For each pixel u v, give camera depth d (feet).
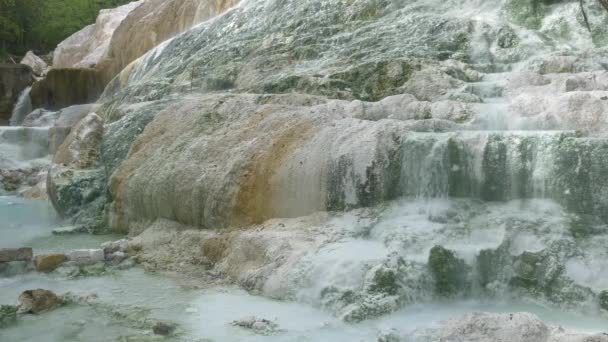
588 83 24.91
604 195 18.49
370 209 21.39
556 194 19.31
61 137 48.52
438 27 34.68
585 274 17.37
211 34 50.31
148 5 74.43
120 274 22.07
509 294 18.20
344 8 41.52
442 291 18.20
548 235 18.45
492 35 33.12
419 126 22.49
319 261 18.90
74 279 21.45
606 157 18.51
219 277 21.30
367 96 29.43
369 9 40.24
